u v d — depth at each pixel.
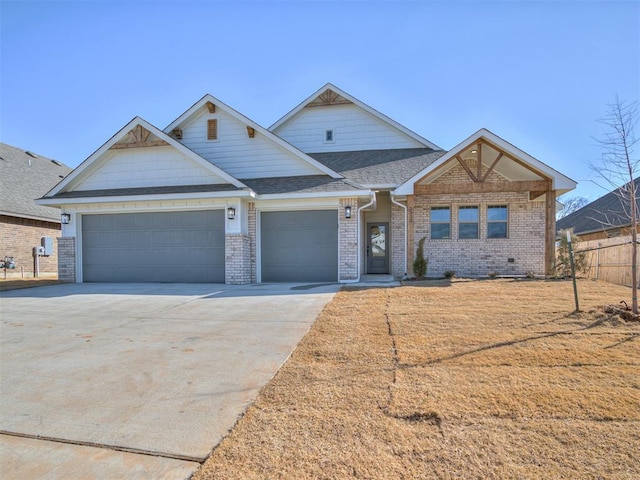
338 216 11.94
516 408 3.06
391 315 6.45
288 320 6.46
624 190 7.47
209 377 3.98
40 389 3.76
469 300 7.70
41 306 8.32
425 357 4.32
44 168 23.41
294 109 16.95
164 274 12.62
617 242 10.73
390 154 15.91
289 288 10.34
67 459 2.57
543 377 3.68
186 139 14.04
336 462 2.42
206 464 2.46
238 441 2.71
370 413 3.06
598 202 23.12
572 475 2.25
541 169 11.23
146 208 12.57
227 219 11.93
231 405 3.31
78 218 13.14
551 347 4.55
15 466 2.50
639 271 9.83
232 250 11.87
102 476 2.38
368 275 13.86
